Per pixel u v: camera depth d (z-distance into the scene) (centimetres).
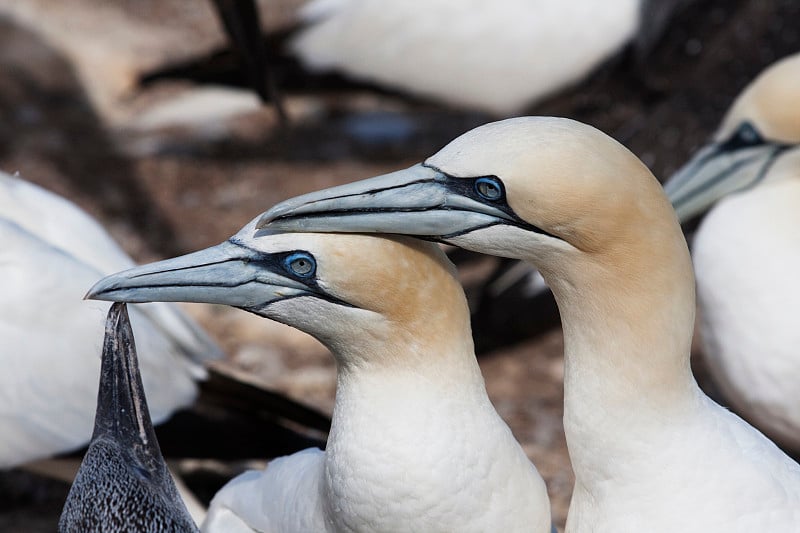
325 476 888
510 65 1975
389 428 855
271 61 2012
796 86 1348
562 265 867
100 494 786
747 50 2056
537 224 845
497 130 850
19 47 2422
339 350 876
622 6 1916
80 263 1286
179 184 2158
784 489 902
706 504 880
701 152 1427
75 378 1256
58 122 2305
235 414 1255
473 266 1942
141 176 2173
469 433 864
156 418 1238
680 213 1424
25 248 1254
